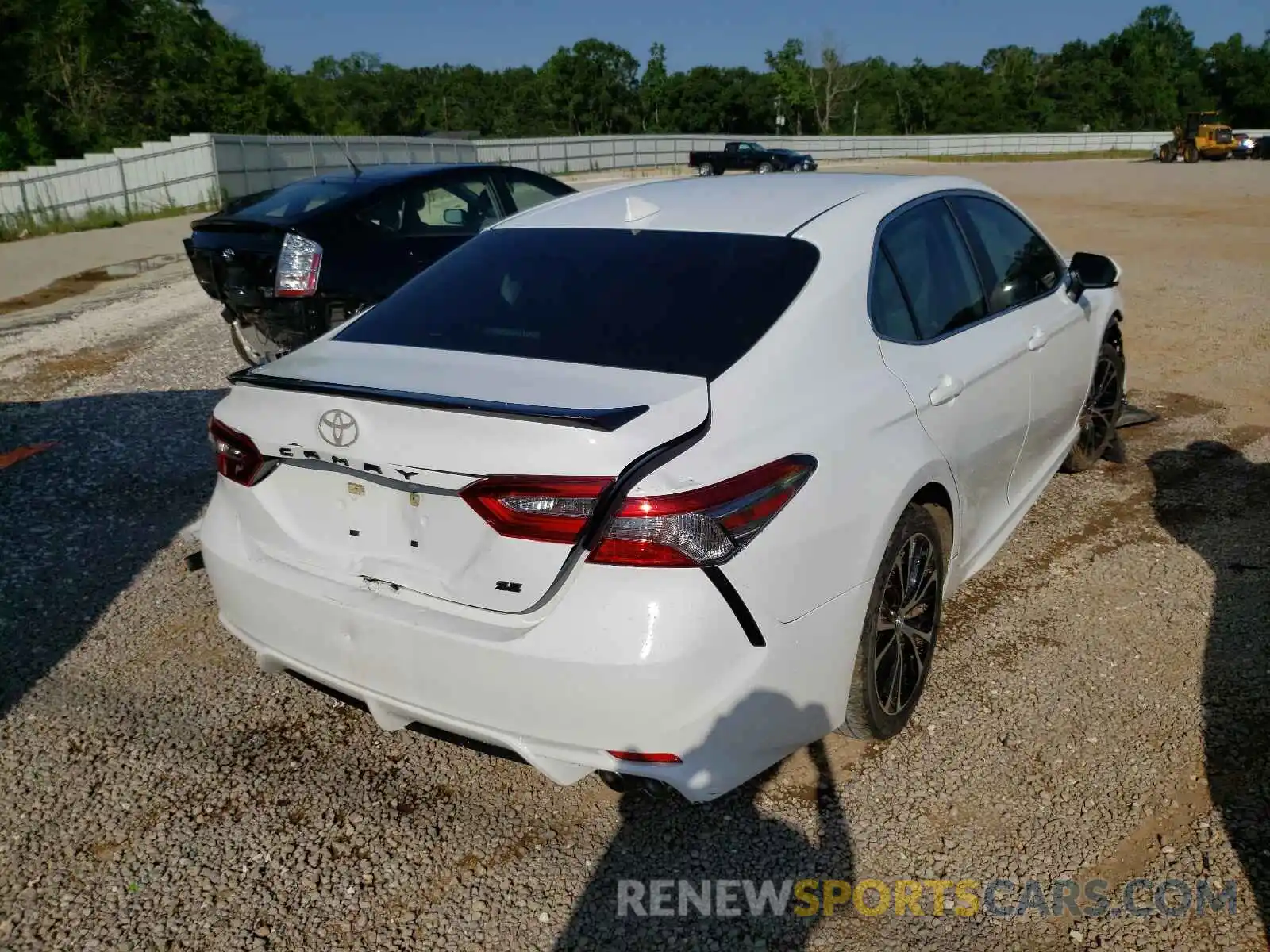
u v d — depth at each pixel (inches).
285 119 2223.2
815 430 102.3
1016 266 159.9
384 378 104.4
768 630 94.7
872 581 106.6
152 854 108.2
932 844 107.0
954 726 126.3
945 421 123.7
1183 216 716.7
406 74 4355.3
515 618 93.0
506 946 95.9
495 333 113.9
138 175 1026.1
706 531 89.7
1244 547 173.2
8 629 154.4
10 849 109.0
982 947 94.0
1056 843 106.2
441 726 99.7
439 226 293.7
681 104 3774.6
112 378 296.0
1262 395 262.1
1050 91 4133.9
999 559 172.2
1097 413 202.5
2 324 396.2
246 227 269.4
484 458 91.5
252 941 96.8
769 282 114.7
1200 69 4170.8
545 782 119.0
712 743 93.2
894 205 134.6
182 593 165.5
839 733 122.6
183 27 2097.7
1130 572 165.6
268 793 117.5
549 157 1815.9
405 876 104.7
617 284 118.9
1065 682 134.6
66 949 96.1
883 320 121.7
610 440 89.3
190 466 221.6
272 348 304.3
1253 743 120.3
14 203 989.8
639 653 88.6
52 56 1897.1
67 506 200.4
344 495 104.3
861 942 95.2
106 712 133.3
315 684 112.0
